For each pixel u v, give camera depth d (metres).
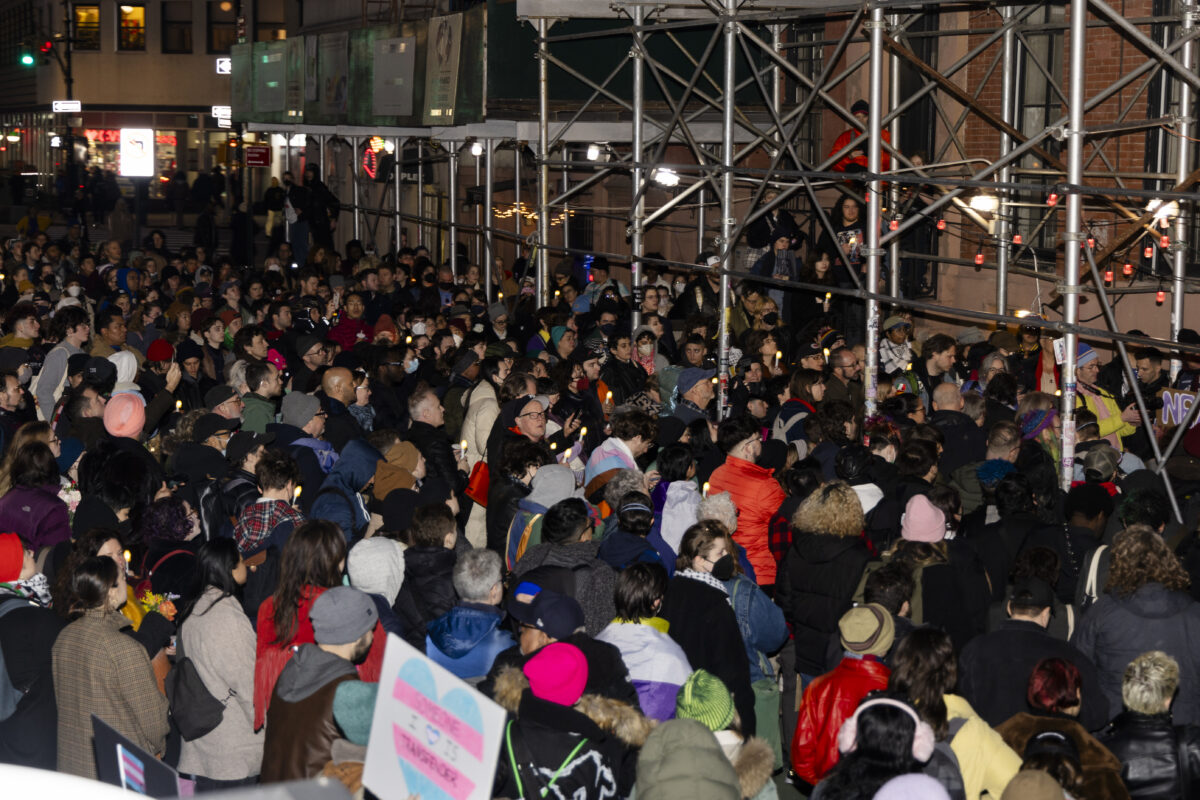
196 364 12.88
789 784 7.57
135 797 2.51
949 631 6.58
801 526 6.95
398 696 3.84
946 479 9.42
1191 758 5.05
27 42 58.97
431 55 19.27
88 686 5.72
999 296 15.37
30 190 62.59
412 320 15.70
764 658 6.84
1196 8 12.73
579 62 17.72
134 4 58.41
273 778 4.90
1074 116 9.82
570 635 5.29
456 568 6.25
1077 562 7.34
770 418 11.79
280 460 7.18
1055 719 5.16
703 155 17.00
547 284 18.41
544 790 4.60
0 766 2.58
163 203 56.88
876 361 11.75
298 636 5.75
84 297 18.75
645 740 4.54
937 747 4.84
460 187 28.89
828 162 13.77
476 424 10.70
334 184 35.19
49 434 8.43
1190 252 14.72
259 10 58.69
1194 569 7.30
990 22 17.20
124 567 6.30
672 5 14.56
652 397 11.75
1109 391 11.57
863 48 19.19
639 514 7.02
